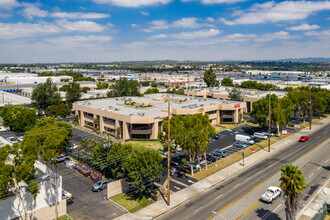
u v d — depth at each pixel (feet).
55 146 111.55
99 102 335.88
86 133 276.82
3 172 95.61
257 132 277.23
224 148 225.15
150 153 142.00
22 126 273.75
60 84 607.37
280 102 275.18
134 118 243.19
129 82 425.28
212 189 149.79
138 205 133.08
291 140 248.93
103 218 121.70
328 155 205.67
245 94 413.80
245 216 121.08
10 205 109.70
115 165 151.02
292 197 102.17
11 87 554.05
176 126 158.20
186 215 122.93
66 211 127.24
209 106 300.40
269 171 174.60
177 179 163.02
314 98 325.62
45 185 120.47
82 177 167.84
